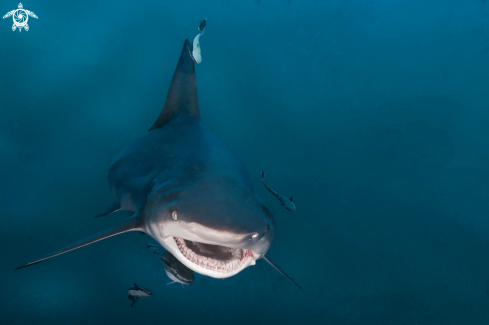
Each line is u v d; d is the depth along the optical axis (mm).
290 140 8539
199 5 10039
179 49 9414
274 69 9609
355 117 9000
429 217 7223
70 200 6406
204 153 2994
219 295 5426
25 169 6855
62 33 8992
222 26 10062
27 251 5438
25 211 6074
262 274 5871
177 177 2803
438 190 7820
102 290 5133
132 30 9445
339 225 6887
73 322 4711
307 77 9602
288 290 5676
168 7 9812
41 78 8328
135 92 8703
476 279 6062
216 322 5055
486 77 9734
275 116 8961
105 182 6926
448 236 6855
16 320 4617
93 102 8266
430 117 9102
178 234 2539
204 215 2398
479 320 5504
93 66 8797
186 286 5434
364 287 5863
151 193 2861
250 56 9805
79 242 2861
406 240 6727
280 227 6707
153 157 3277
